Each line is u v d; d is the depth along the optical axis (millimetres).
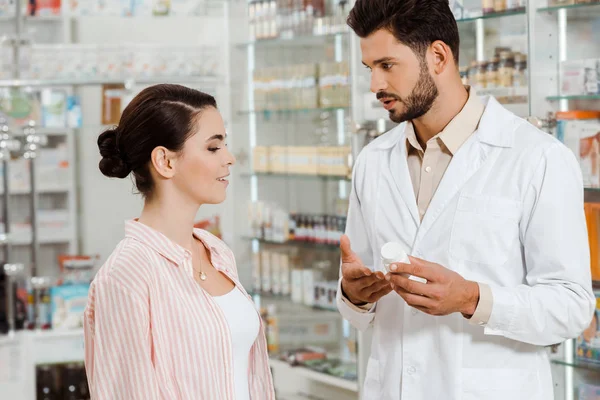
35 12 5148
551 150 2145
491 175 2205
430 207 2258
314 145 4789
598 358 2941
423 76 2164
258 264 5156
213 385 1948
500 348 2182
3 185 5453
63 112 5145
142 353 1873
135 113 2023
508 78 3074
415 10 2117
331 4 4574
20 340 4906
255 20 5066
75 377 5176
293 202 4957
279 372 4887
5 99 5062
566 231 2105
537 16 2947
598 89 2908
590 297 2127
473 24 3256
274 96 4949
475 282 2088
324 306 4641
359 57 3832
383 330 2342
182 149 2023
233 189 5328
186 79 5215
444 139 2262
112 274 1911
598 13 3037
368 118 3830
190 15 5289
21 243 5617
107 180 5969
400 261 2043
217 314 1994
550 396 2240
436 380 2221
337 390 4504
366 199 2412
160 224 2049
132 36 5996
